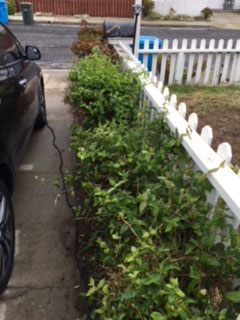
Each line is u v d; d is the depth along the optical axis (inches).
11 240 93.9
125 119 126.3
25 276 93.0
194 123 90.0
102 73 136.4
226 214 66.0
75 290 89.2
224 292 63.7
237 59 272.1
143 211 74.2
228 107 212.8
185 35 587.5
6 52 126.6
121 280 63.0
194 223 68.5
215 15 900.0
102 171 98.4
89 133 111.2
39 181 136.4
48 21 660.1
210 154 75.5
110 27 243.4
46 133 180.4
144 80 140.4
